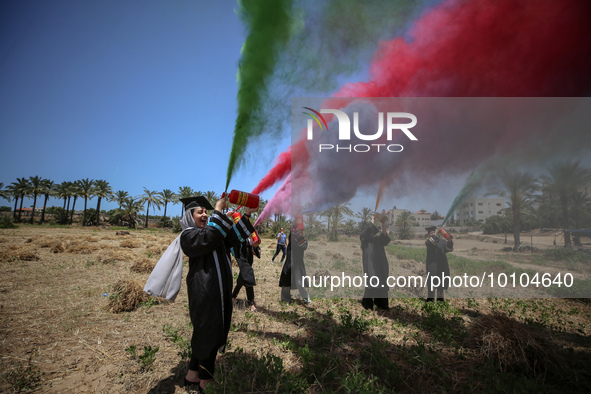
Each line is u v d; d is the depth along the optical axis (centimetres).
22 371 273
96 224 6669
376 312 497
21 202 7006
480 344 324
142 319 430
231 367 287
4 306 468
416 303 544
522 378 270
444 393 244
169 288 272
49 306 477
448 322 442
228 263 280
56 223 6525
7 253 952
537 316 499
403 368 294
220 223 263
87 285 634
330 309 512
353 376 258
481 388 256
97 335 366
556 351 298
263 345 348
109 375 273
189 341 353
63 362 296
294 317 455
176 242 282
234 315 468
